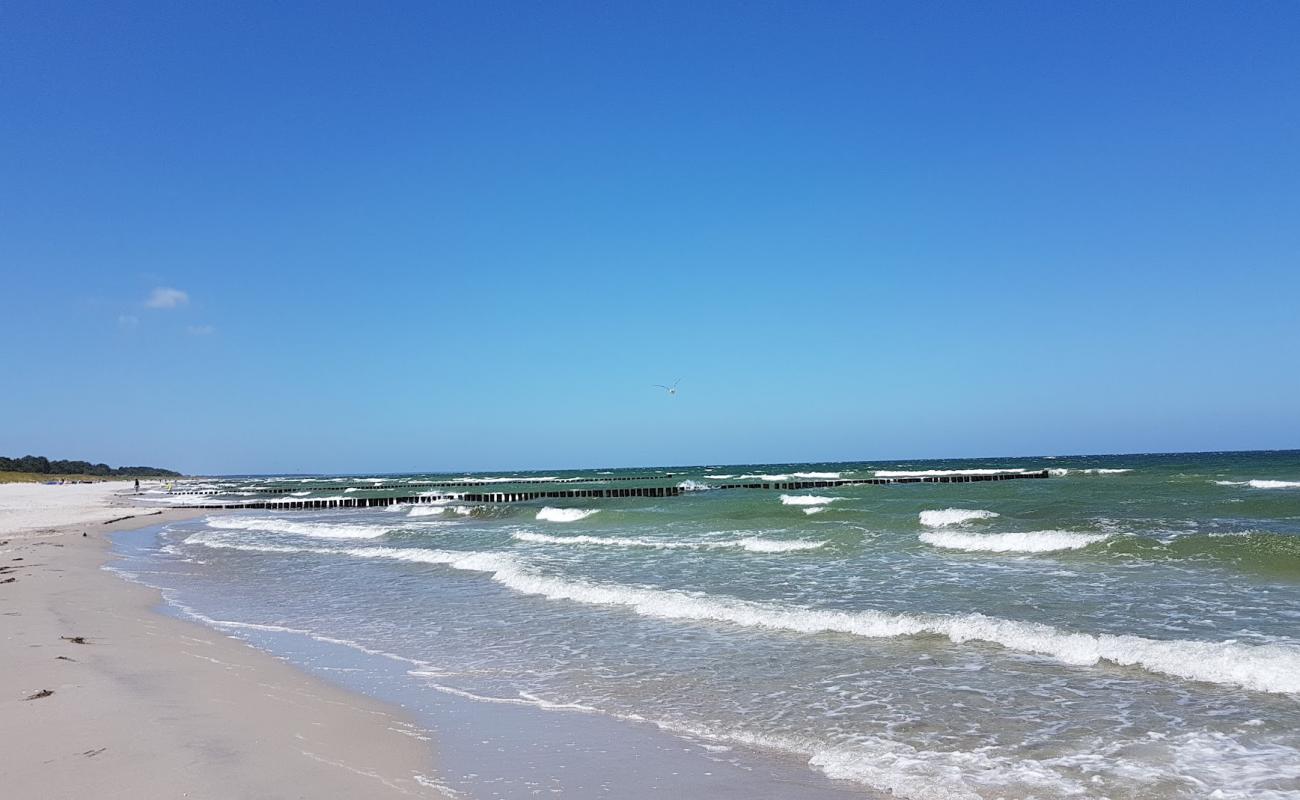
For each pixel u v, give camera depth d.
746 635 12.28
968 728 7.87
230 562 24.16
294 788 6.05
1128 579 15.45
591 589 16.02
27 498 72.00
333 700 9.15
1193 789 6.29
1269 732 7.47
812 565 18.75
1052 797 6.22
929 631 11.75
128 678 9.34
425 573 20.47
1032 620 12.26
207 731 7.36
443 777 6.72
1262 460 96.44
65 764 6.34
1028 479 65.00
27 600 15.68
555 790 6.45
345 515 49.31
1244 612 12.35
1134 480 51.72
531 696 9.45
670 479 92.50
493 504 48.34
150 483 155.38
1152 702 8.48
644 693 9.44
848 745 7.50
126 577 20.62
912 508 32.38
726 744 7.65
